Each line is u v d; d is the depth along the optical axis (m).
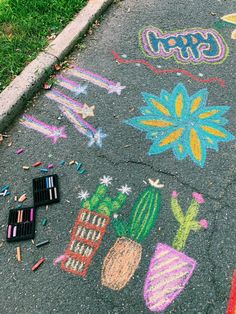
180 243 1.00
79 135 1.22
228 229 1.02
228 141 1.19
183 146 1.18
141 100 1.29
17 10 1.50
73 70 1.38
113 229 1.03
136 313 0.91
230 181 1.10
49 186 1.11
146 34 1.49
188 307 0.91
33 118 1.26
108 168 1.14
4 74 1.32
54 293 0.94
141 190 1.10
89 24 1.49
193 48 1.44
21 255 1.00
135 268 0.97
